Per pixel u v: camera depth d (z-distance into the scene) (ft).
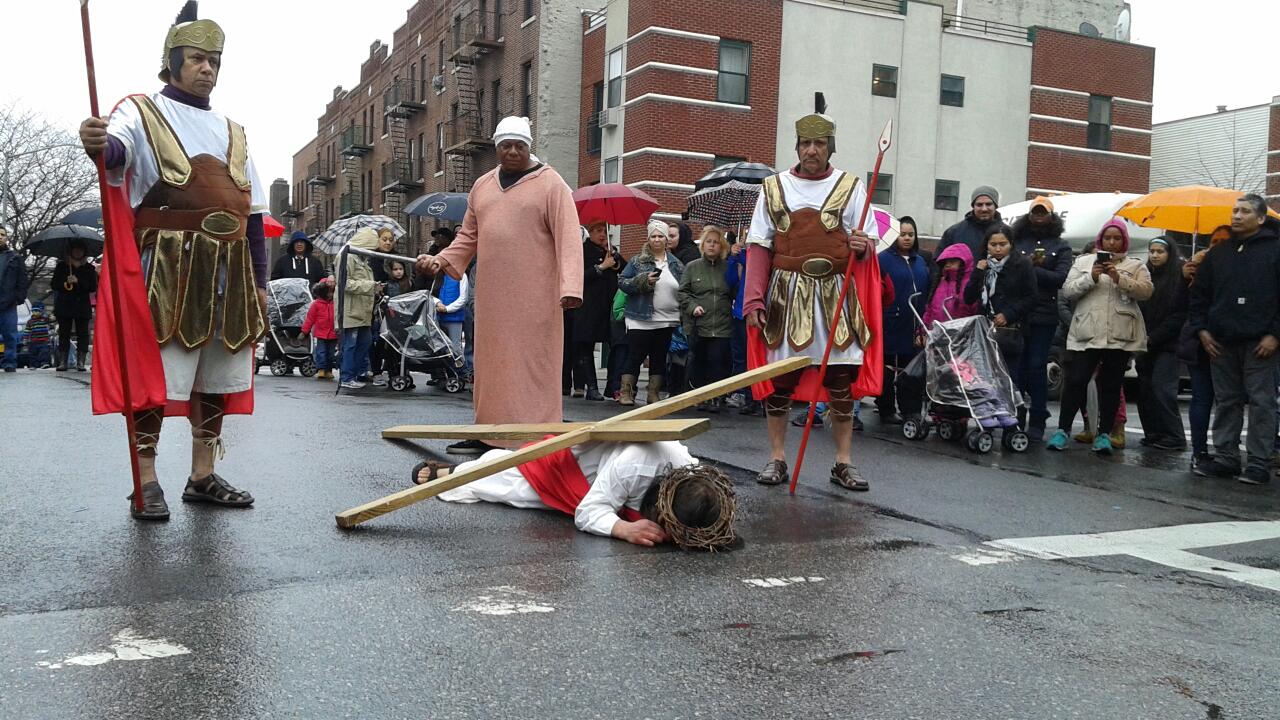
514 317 21.22
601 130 101.96
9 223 116.78
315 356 45.37
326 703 9.26
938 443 28.94
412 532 15.53
